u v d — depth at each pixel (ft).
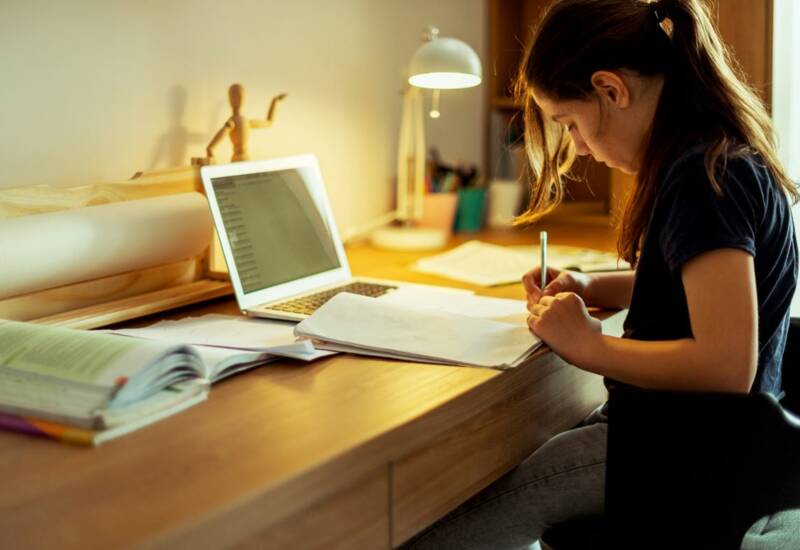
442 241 6.59
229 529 2.38
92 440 2.79
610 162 3.90
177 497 2.42
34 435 2.89
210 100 5.57
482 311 4.49
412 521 3.12
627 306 4.65
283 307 4.50
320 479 2.65
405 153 6.70
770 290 3.53
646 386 3.46
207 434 2.89
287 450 2.74
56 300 4.23
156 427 2.96
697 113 3.58
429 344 3.81
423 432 3.09
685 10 3.60
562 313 3.72
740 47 6.41
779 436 2.99
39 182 4.71
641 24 3.62
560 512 3.93
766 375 3.70
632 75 3.62
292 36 6.10
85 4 4.81
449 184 6.99
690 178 3.35
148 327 4.24
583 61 3.63
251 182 4.78
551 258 5.73
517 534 4.09
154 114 5.25
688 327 3.53
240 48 5.73
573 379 4.21
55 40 4.69
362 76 6.73
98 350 3.15
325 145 6.50
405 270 5.72
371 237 6.76
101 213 4.24
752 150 3.56
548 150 4.45
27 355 3.20
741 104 3.61
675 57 3.62
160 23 5.21
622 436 3.25
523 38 7.88
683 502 3.18
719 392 3.05
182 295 4.63
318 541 2.69
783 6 6.33
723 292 3.20
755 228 3.37
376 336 3.88
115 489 2.48
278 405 3.17
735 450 3.06
